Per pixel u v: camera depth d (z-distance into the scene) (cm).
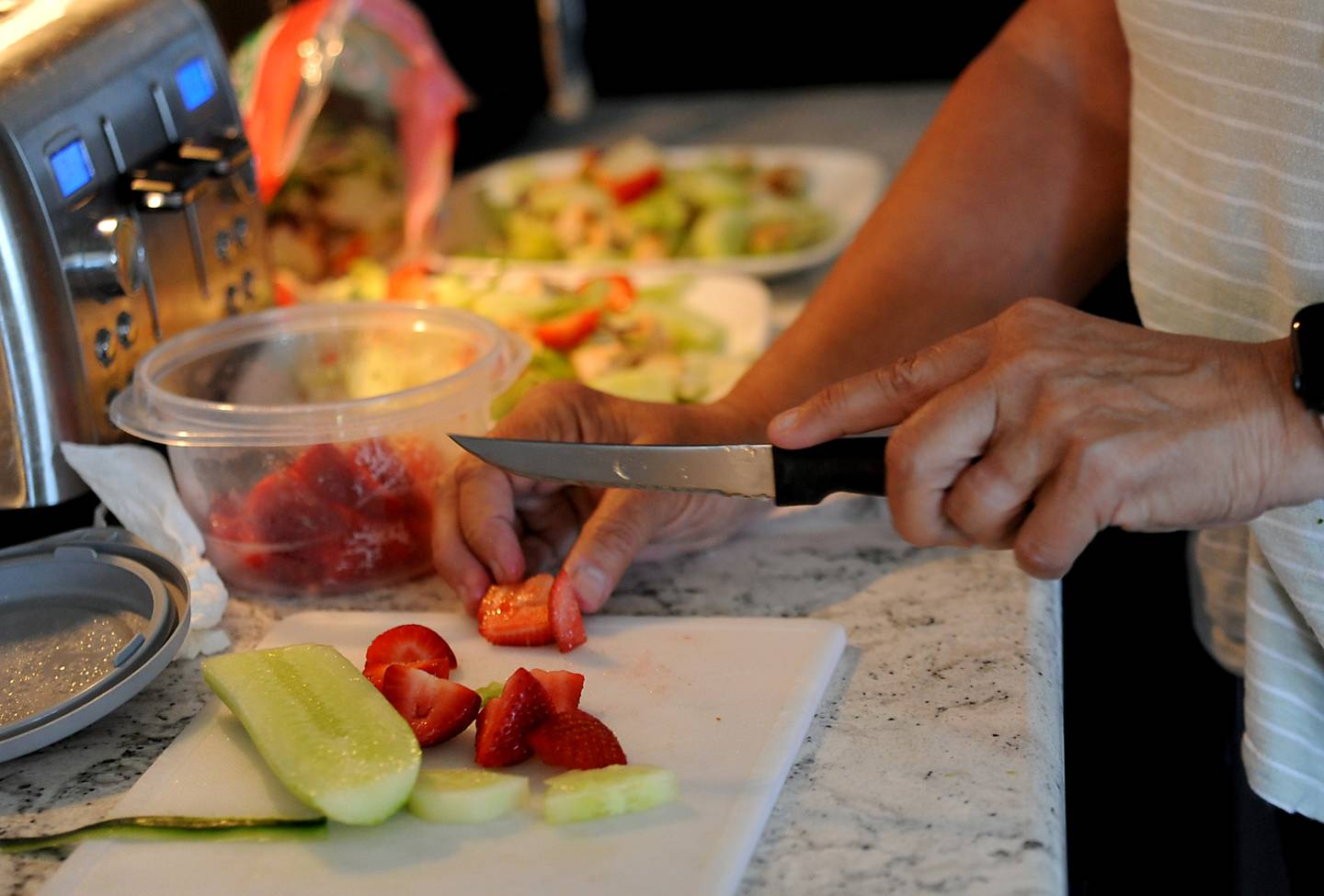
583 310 157
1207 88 95
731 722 86
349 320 120
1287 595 97
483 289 166
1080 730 167
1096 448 75
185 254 120
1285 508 92
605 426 111
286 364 120
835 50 318
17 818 83
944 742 85
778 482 88
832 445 87
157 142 117
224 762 86
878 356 119
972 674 92
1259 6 89
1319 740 100
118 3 116
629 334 156
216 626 105
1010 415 78
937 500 82
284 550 108
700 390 146
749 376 119
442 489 108
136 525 108
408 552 111
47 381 106
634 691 91
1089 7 118
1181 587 170
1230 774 137
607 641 98
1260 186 94
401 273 167
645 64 326
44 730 85
